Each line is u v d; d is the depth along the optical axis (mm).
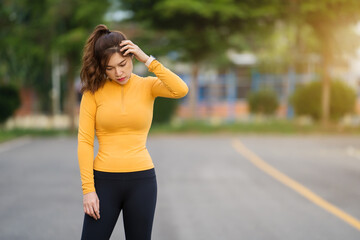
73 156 13492
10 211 6617
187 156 13547
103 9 21609
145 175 2980
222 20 21922
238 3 22406
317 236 5426
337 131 24000
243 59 37750
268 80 37500
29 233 5496
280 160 12773
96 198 2887
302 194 7988
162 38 25703
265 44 31734
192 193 8023
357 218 6305
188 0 21562
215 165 11625
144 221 2973
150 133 23438
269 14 21938
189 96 38281
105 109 2912
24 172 10367
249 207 6953
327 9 21344
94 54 2879
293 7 21875
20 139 19984
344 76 36812
